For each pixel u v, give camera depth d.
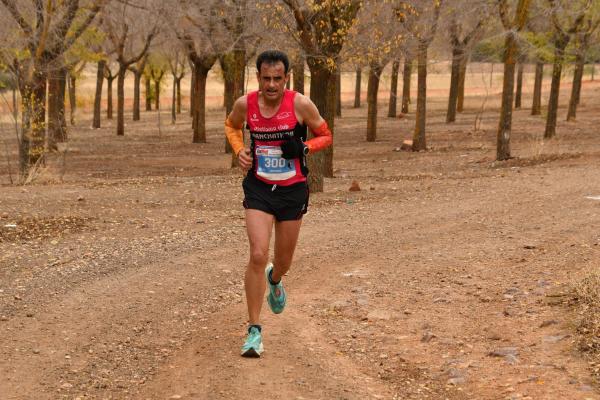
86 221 12.07
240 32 21.25
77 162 28.02
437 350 5.92
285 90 5.66
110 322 6.76
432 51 28.91
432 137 36.28
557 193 14.12
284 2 15.75
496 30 27.67
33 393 5.22
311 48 15.73
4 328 6.55
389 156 28.09
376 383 5.34
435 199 14.16
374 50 17.98
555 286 7.36
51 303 7.30
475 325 6.46
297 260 9.23
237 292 7.79
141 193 15.95
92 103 73.69
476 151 28.22
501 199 13.73
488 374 5.35
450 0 24.31
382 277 8.23
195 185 17.56
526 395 4.91
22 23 20.50
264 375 5.46
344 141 35.94
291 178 5.76
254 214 5.77
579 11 24.73
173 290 7.83
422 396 5.09
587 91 63.56
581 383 5.01
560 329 6.04
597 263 8.21
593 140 28.62
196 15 25.72
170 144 36.97
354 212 12.80
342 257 9.33
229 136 5.92
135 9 33.41
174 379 5.45
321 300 7.41
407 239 10.29
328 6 15.27
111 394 5.21
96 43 30.69
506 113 22.58
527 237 10.05
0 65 21.23
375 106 35.06
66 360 5.84
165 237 10.65
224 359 5.80
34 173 20.41
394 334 6.34
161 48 42.28
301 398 5.05
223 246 10.02
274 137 5.65
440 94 75.50
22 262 9.03
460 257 9.03
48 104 31.23
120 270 8.66
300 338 6.29
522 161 21.72
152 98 73.50
